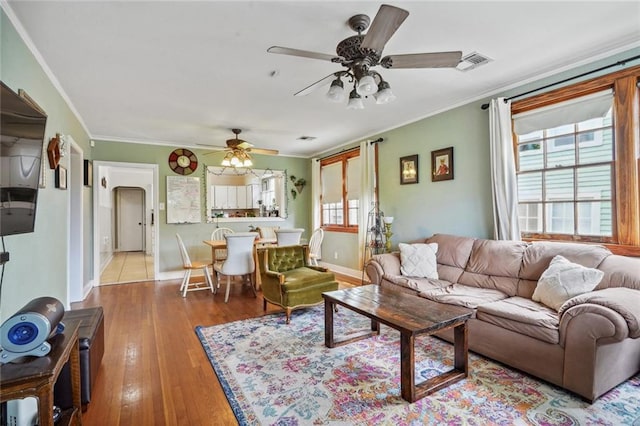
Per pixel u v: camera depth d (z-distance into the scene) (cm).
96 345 226
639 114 254
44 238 254
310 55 207
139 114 411
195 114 414
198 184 607
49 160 271
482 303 263
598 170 279
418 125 438
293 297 349
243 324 340
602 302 192
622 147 260
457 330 231
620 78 259
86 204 483
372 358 260
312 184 698
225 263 441
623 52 257
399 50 259
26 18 205
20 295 198
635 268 228
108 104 371
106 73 289
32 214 169
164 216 579
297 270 405
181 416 189
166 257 579
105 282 550
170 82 312
